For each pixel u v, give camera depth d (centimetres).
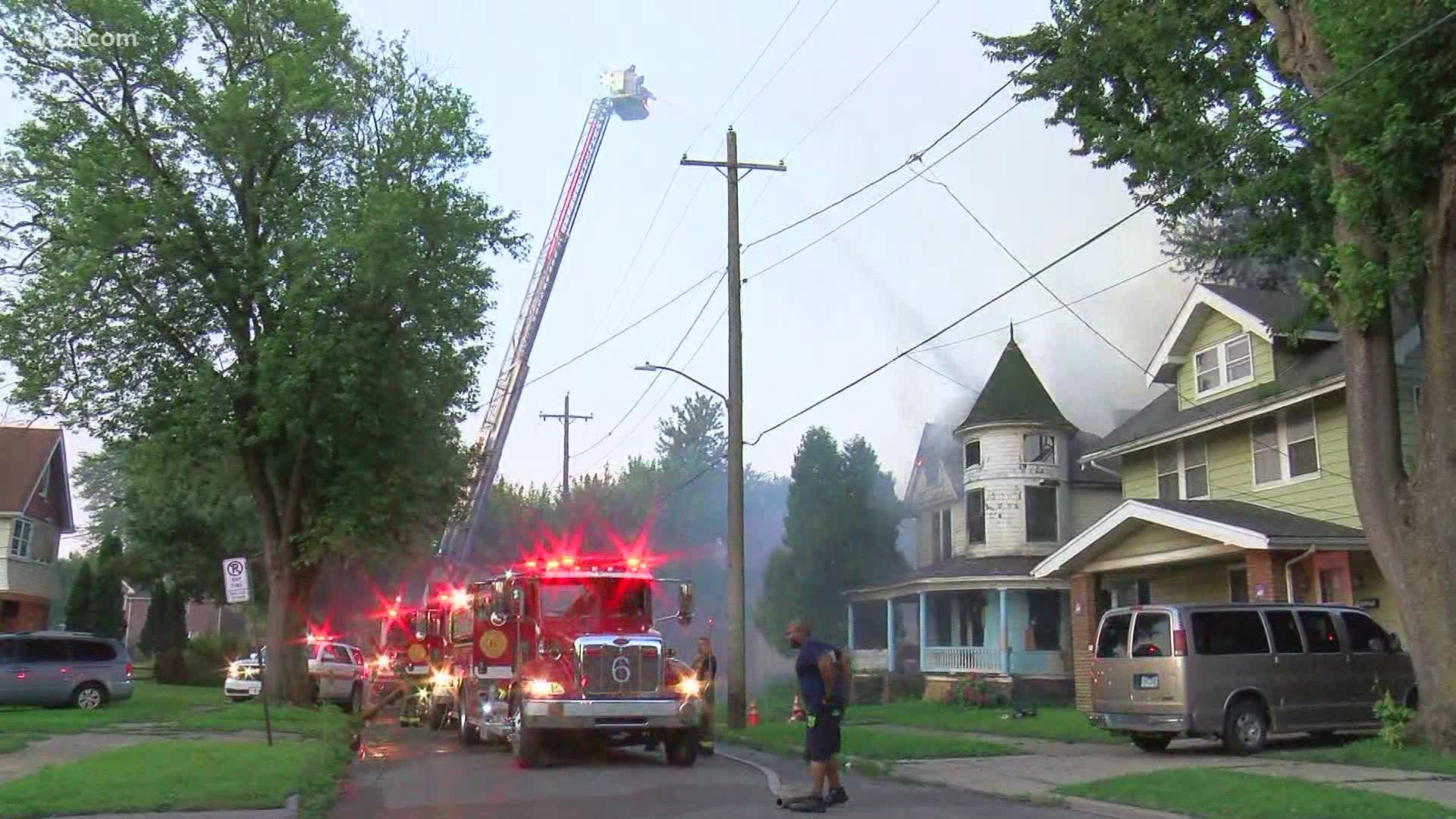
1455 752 1453
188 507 4256
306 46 2622
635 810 1158
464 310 2722
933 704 3256
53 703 2698
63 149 2500
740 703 2289
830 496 4322
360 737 2091
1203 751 1720
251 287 2536
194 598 4753
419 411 2695
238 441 2548
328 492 2609
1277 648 1694
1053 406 3738
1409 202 1479
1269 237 1788
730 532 2338
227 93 2497
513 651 1800
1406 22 1328
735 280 2422
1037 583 3388
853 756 1661
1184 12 1742
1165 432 2777
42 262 2512
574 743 1905
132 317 2552
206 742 1795
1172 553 2411
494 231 2758
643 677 1612
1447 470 1508
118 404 2612
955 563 3709
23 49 2470
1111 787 1234
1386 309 1595
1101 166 1848
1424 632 1513
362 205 2494
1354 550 2141
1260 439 2545
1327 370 2286
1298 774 1345
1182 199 1809
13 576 4203
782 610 4275
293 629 2720
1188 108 1723
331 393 2536
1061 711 2673
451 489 3136
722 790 1327
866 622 4478
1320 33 1434
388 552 2794
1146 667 1681
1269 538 2091
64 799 1116
